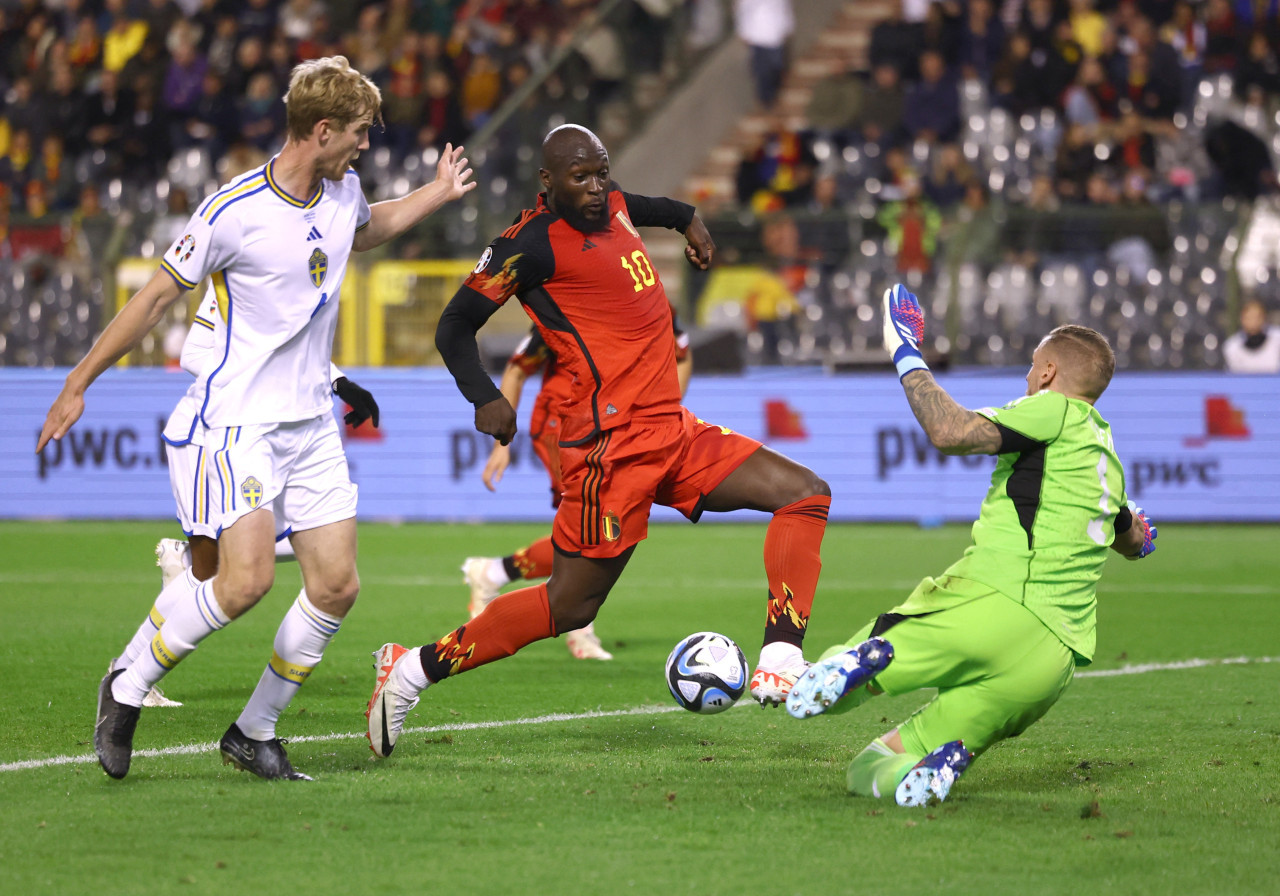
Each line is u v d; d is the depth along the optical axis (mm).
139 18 70875
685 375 24141
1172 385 45656
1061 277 52344
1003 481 13828
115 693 14523
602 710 19438
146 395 47594
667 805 13750
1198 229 52656
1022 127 61344
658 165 65312
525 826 12930
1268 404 45156
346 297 50656
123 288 53031
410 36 64688
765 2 67438
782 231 54812
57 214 59625
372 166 62094
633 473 15641
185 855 11930
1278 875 11477
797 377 46688
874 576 35469
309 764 15711
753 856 11977
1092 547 13617
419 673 15516
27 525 47312
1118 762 15938
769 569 15945
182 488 14641
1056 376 14039
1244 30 63719
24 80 68562
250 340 14414
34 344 55250
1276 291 51750
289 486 14789
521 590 15797
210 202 14125
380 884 11180
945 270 53500
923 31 63000
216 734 17438
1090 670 22688
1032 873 11516
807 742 17125
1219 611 29734
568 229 15461
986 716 13688
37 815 13250
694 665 15680
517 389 23734
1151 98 62312
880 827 12930
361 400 16219
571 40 63312
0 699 19812
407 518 47656
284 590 33062
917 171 60094
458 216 55156
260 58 66438
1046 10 63250
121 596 31625
